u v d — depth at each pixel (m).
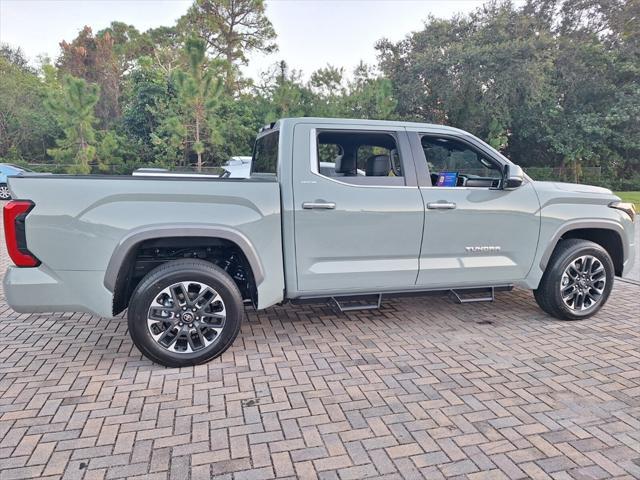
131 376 3.30
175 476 2.23
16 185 3.09
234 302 3.49
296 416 2.78
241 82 32.84
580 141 23.66
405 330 4.26
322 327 4.33
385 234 3.82
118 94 34.34
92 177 3.19
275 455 2.40
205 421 2.72
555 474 2.26
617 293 5.61
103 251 3.19
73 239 3.14
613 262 4.80
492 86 22.16
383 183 3.85
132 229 3.22
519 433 2.60
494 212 4.09
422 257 3.98
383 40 26.48
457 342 3.97
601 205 4.51
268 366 3.48
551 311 4.52
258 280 3.54
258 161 4.65
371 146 4.19
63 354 3.69
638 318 4.63
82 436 2.56
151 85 23.88
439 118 25.41
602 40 24.48
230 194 3.42
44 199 3.10
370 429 2.64
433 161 4.32
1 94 27.92
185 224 3.31
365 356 3.67
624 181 27.34
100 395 3.02
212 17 31.27
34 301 3.14
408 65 25.16
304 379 3.27
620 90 23.47
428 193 3.93
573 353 3.74
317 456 2.39
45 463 2.32
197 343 3.51
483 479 2.22
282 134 3.71
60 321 4.49
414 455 2.40
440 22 25.52
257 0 31.00
